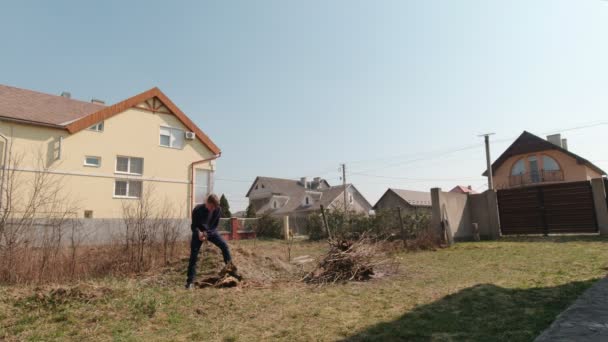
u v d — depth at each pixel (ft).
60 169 49.60
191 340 11.41
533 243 38.04
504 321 12.04
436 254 33.58
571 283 17.22
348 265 22.39
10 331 12.07
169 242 26.53
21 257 19.71
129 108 57.77
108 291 15.53
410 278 21.56
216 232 20.81
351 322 12.85
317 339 11.25
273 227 77.41
